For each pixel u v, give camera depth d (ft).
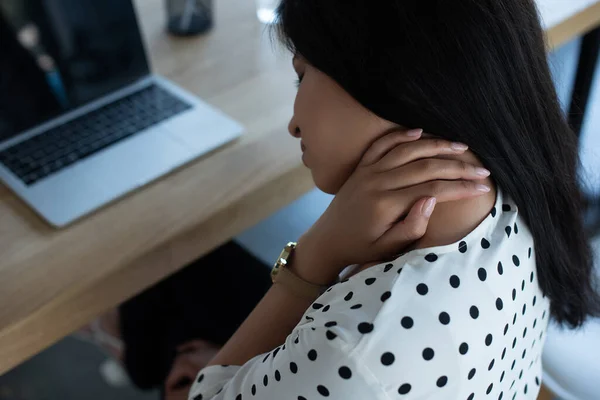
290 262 2.09
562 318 2.39
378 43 1.58
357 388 1.54
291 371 1.64
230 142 2.92
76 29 2.95
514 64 1.66
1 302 2.26
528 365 2.20
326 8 1.63
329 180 1.96
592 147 5.14
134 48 3.19
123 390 5.04
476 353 1.67
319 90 1.76
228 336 3.28
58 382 5.08
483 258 1.70
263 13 3.87
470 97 1.61
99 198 2.61
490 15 1.59
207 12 3.77
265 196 2.75
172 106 3.10
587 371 3.15
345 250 1.90
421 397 1.60
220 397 1.93
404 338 1.54
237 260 3.58
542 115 1.79
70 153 2.83
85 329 5.27
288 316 2.07
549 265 1.99
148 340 3.61
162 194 2.68
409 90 1.59
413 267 1.64
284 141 2.92
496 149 1.70
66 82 3.00
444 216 1.72
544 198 1.86
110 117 3.03
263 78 3.35
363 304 1.60
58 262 2.41
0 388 5.03
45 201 2.61
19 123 2.91
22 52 2.81
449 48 1.56
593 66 4.45
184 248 2.58
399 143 1.73
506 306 1.75
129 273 2.44
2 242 2.49
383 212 1.75
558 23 3.40
